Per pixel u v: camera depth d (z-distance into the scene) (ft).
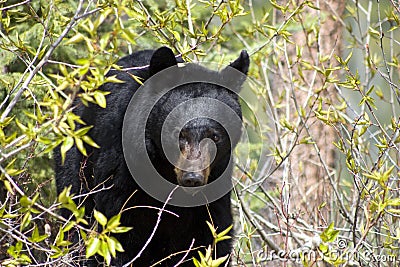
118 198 28.12
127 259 28.89
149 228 28.99
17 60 41.63
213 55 44.32
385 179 25.99
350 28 44.57
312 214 39.32
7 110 21.57
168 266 30.45
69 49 41.06
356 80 30.81
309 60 50.03
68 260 24.76
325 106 46.55
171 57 28.14
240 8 31.58
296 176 43.62
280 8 34.01
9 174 20.93
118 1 20.12
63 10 39.45
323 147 47.19
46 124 19.72
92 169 29.43
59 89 19.94
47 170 39.96
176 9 34.17
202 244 29.66
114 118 28.55
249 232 30.89
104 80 20.31
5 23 27.66
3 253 31.09
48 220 33.19
